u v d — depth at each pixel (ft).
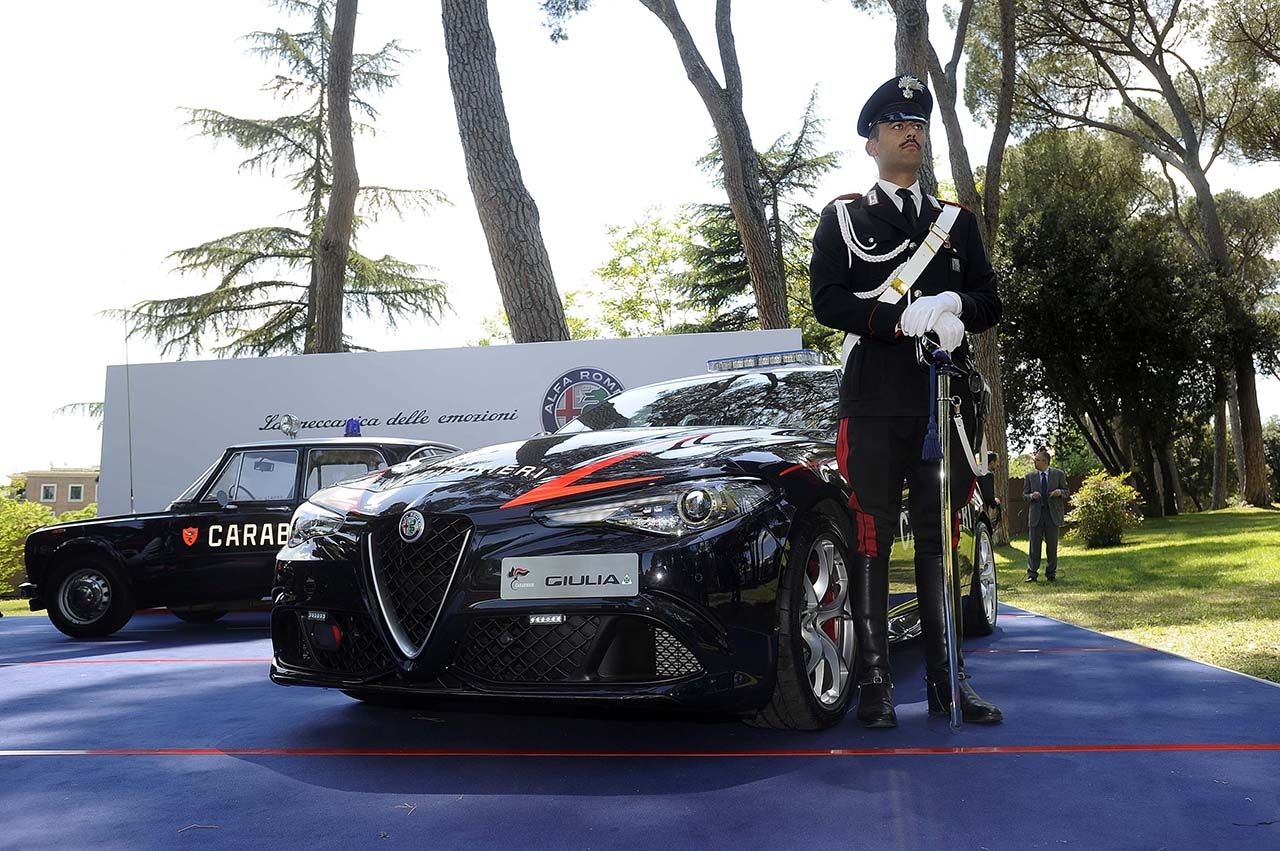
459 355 39.19
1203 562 38.91
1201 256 101.24
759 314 49.73
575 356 38.17
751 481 9.98
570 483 9.94
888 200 10.68
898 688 12.89
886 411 10.54
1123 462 100.37
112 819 7.98
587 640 9.38
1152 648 16.40
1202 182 94.43
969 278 10.85
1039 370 95.09
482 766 9.41
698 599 9.25
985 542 17.92
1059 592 30.04
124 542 23.25
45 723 12.01
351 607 10.12
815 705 10.19
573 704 9.27
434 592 9.74
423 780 8.96
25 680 15.71
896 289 10.29
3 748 10.64
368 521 10.28
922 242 10.48
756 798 8.19
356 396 40.09
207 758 9.95
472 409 39.01
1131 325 90.79
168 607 23.47
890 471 10.61
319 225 80.38
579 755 9.76
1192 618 21.49
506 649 9.50
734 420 13.94
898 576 13.12
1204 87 97.35
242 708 12.64
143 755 10.14
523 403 38.60
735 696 9.36
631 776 8.96
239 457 24.00
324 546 10.46
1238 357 95.25
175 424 40.91
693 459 10.19
